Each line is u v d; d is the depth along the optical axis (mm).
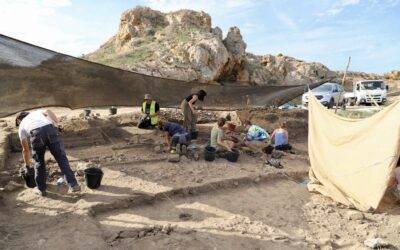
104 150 10195
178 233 5766
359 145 8219
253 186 8438
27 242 5102
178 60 35688
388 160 7391
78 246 5090
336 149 8781
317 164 9203
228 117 14023
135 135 11883
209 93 12125
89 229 5574
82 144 10719
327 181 8703
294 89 13133
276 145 11719
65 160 6695
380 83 24281
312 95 10062
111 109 15391
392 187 8062
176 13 44281
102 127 11859
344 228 6582
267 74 44188
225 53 37156
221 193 7777
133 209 6633
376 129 7918
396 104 7652
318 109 9703
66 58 7816
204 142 11789
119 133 11945
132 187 7340
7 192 6766
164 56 35969
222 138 10195
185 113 11773
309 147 9641
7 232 5324
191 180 8023
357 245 5906
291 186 8742
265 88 12555
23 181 7426
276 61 47875
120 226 5898
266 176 8938
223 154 10070
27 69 7320
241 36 41531
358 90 24484
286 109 16609
